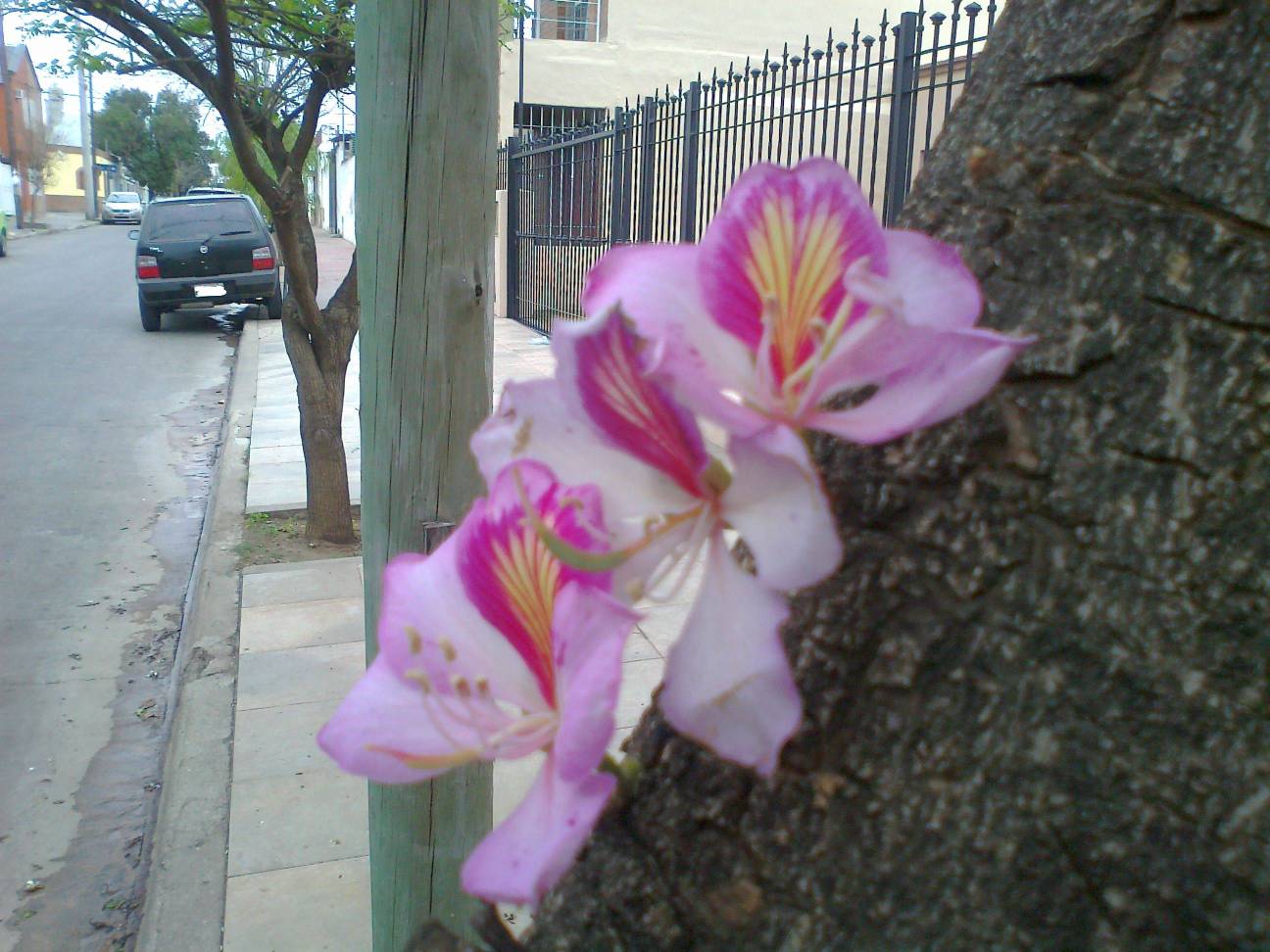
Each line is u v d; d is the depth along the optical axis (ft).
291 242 20.67
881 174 26.94
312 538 22.47
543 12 53.11
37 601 20.17
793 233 2.48
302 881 11.98
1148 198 2.77
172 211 49.26
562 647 2.45
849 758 2.90
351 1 18.58
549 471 2.58
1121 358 2.74
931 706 2.83
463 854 9.12
